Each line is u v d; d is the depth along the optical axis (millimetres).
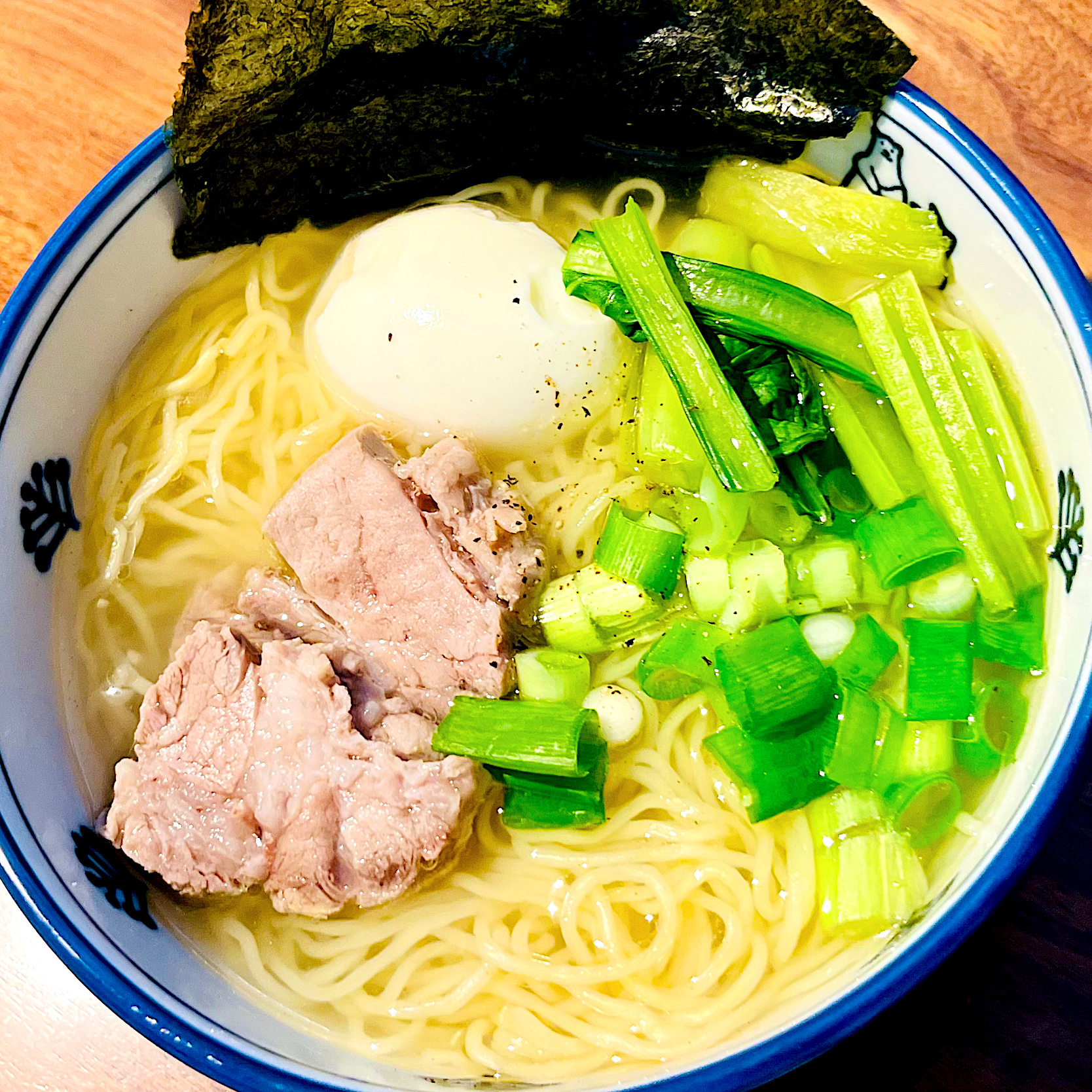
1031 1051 208
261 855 215
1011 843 180
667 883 220
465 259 240
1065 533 207
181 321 247
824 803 217
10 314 211
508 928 223
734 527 227
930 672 212
